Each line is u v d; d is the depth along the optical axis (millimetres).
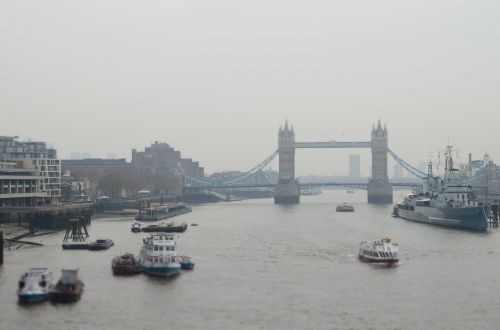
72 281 123125
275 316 111125
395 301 121375
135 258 157000
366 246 168875
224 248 195375
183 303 120000
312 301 121562
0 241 160750
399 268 156000
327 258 172750
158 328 104250
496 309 115375
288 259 170875
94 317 110500
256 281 139750
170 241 148250
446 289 131250
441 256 175875
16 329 104000
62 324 106500
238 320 108688
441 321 108000
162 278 142625
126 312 113625
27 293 119125
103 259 169500
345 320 108688
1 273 147500
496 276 144875
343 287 133500
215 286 134500
